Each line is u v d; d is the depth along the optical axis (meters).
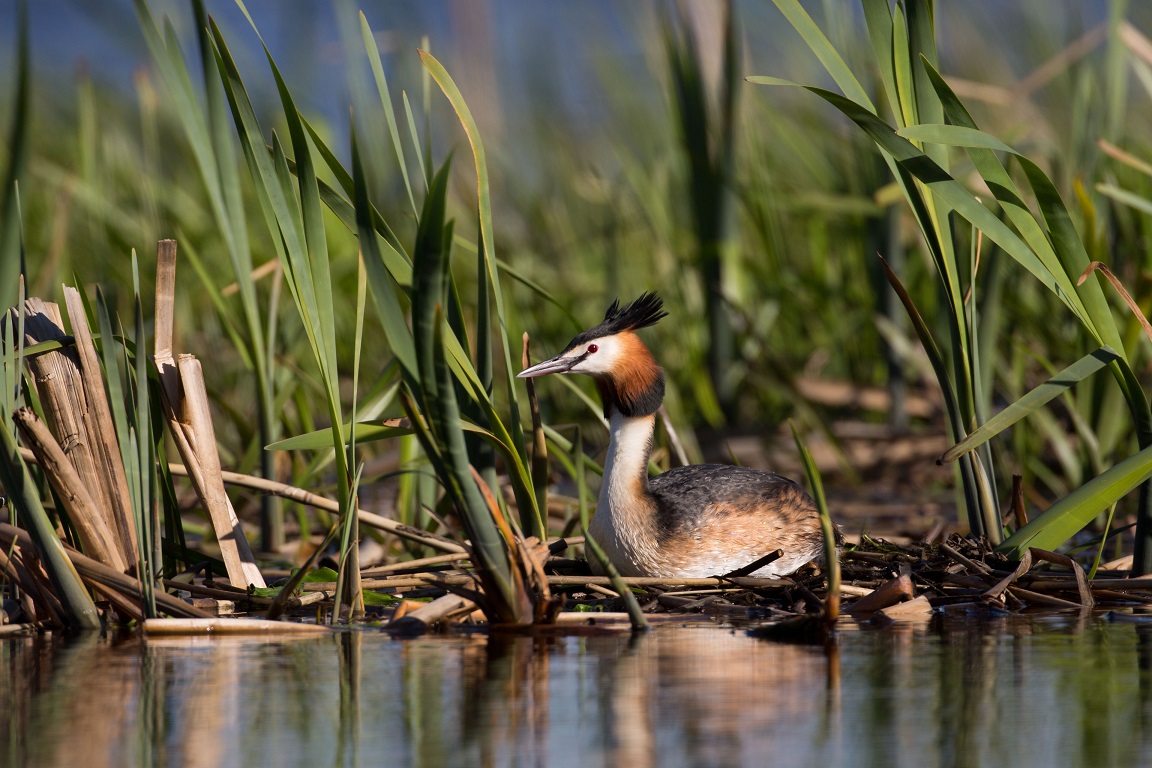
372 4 23.09
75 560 9.46
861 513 15.72
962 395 11.06
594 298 20.91
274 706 7.25
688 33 17.81
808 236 21.05
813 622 9.07
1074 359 15.87
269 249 20.81
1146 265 15.48
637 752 6.38
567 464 12.22
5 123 25.67
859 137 18.12
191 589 10.17
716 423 18.52
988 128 22.00
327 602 10.46
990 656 8.42
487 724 6.89
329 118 21.72
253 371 12.84
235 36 19.70
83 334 9.88
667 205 21.05
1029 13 22.50
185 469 10.95
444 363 8.43
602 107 26.91
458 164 24.64
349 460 10.03
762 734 6.66
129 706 7.26
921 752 6.37
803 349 20.83
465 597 9.68
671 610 10.37
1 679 7.88
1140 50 14.43
